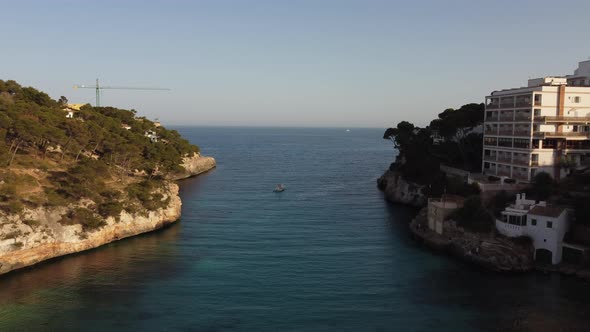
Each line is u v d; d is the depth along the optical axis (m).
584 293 54.09
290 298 53.25
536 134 83.81
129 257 66.88
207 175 165.62
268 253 69.75
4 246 58.88
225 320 47.75
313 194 125.31
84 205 72.31
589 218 61.19
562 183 78.62
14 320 46.84
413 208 105.88
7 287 54.84
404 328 46.41
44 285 55.78
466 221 70.38
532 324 47.00
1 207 61.78
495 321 47.81
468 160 110.12
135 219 78.88
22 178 71.81
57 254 65.81
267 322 47.41
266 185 141.62
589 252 59.34
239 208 104.31
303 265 64.38
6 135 82.62
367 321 47.91
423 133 122.06
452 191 88.19
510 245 63.50
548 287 55.97
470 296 53.84
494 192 77.31
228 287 56.25
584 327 46.28
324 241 76.75
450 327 46.66
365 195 124.31
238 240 76.69
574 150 84.56
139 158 99.31
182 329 45.75
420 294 54.53
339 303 52.19
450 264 65.12
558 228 61.34
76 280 57.59
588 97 85.75
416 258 67.81
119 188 81.69
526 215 64.81
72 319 47.38
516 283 57.44
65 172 81.38
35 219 64.12
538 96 84.81
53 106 122.81
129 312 49.19
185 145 162.25
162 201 86.19
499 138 93.38
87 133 91.12
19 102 95.44
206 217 94.25
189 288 55.72
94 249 70.31
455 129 108.44
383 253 70.25
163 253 69.12
